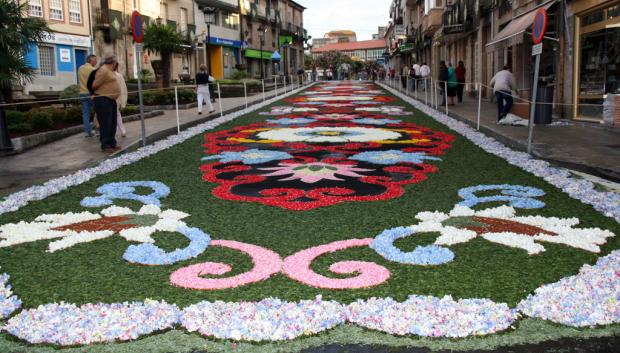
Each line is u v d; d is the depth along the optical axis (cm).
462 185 699
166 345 303
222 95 2880
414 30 5531
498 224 513
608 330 312
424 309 332
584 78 1414
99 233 500
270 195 653
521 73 1969
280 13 6931
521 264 411
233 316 327
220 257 440
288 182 732
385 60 9512
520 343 300
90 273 409
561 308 331
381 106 2169
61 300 363
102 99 1007
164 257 436
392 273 396
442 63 2066
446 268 404
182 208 600
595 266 399
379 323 318
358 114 1802
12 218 570
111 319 326
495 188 673
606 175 762
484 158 907
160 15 3844
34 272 414
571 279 373
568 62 1466
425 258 421
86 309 344
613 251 430
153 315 331
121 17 3158
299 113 1862
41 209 606
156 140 1220
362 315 325
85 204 618
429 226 504
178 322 327
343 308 335
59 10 2722
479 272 396
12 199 640
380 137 1198
